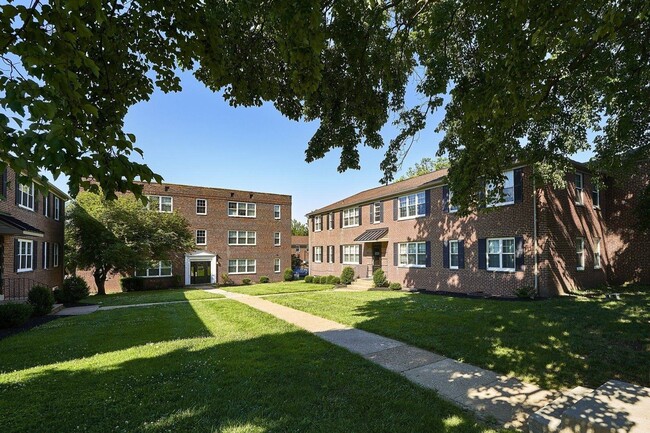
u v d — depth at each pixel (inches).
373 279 837.8
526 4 148.1
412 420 144.3
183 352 244.5
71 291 619.5
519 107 189.3
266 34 204.7
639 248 637.9
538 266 531.8
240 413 150.1
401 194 821.2
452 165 362.9
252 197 1250.0
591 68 260.4
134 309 508.1
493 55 200.4
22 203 586.6
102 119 145.8
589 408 133.2
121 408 154.7
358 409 154.0
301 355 234.2
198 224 1138.7
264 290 771.4
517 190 563.8
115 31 141.3
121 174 99.3
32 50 84.0
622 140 394.9
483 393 174.6
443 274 697.6
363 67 227.3
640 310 362.0
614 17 143.6
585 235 608.4
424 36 244.7
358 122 273.7
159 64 173.3
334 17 201.6
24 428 138.2
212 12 169.6
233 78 208.7
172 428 137.7
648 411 129.9
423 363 221.3
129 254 855.7
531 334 275.3
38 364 230.7
